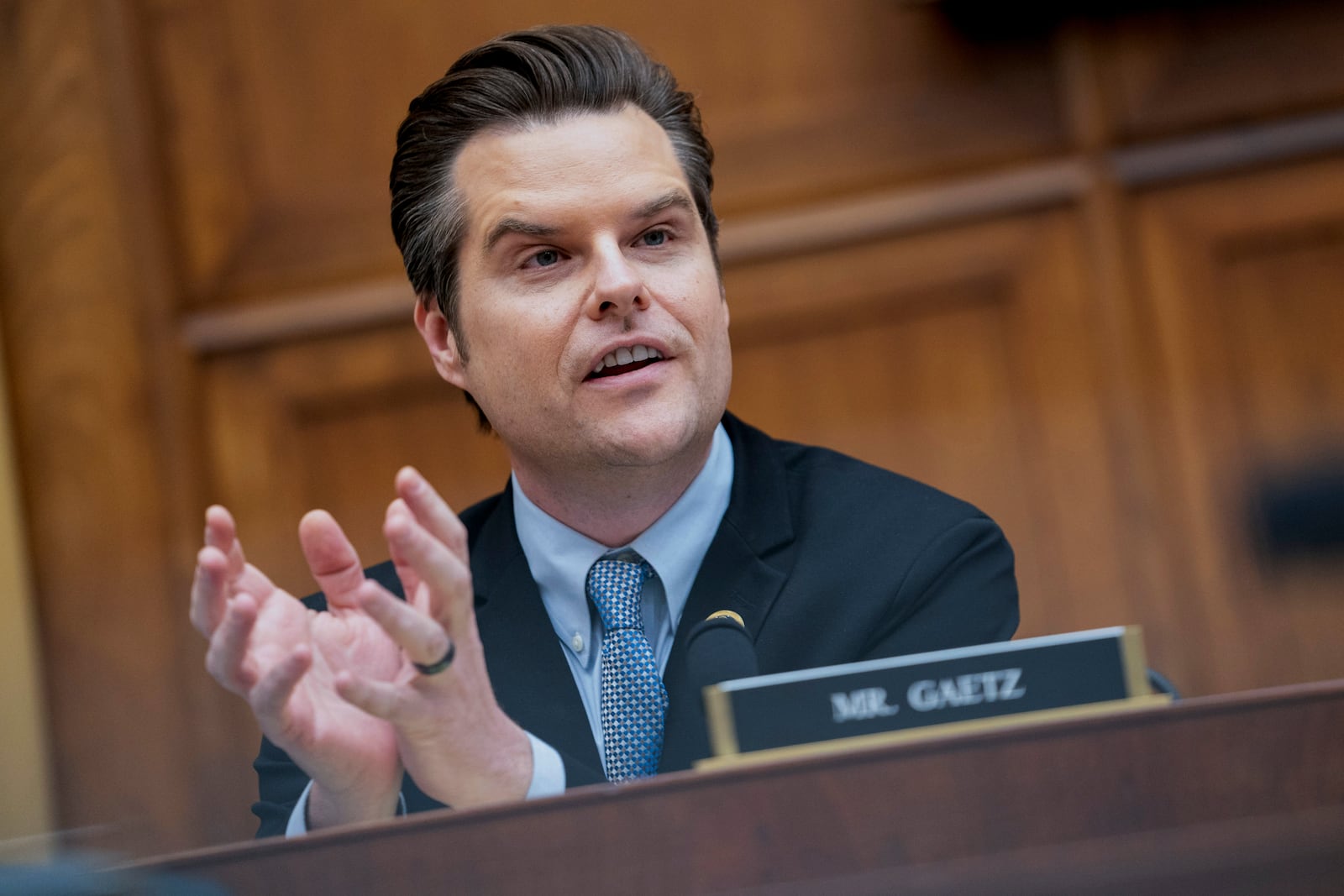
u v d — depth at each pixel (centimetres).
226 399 504
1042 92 484
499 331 213
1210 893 101
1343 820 104
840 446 483
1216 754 109
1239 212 478
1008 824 107
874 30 488
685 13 488
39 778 487
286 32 501
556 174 212
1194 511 467
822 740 126
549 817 108
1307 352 473
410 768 152
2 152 506
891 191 485
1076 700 129
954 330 484
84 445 502
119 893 99
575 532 222
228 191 504
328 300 500
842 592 211
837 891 104
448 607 146
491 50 223
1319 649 447
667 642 215
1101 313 477
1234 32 477
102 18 498
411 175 228
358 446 502
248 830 279
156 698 494
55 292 504
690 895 107
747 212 486
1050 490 477
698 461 218
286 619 160
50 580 500
